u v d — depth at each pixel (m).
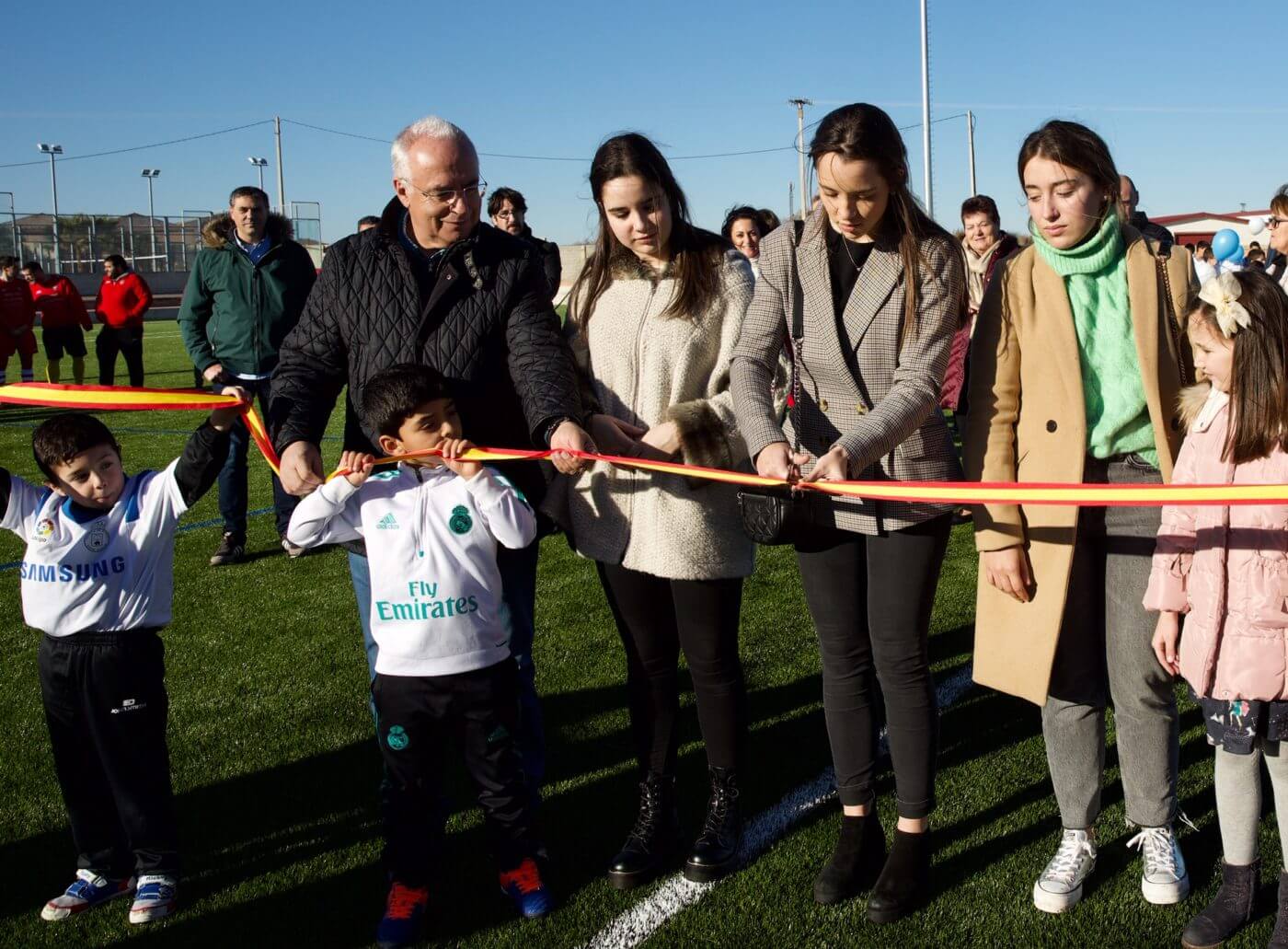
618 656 4.76
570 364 2.86
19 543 7.27
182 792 3.64
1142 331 2.60
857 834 2.90
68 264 45.12
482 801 2.84
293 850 3.23
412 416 2.68
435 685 2.71
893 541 2.75
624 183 2.80
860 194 2.57
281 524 6.76
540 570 6.25
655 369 2.92
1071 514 2.69
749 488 2.68
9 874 3.14
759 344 2.84
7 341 15.02
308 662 4.87
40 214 44.72
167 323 35.06
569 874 3.03
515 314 2.87
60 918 2.90
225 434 2.86
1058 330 2.68
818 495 2.74
